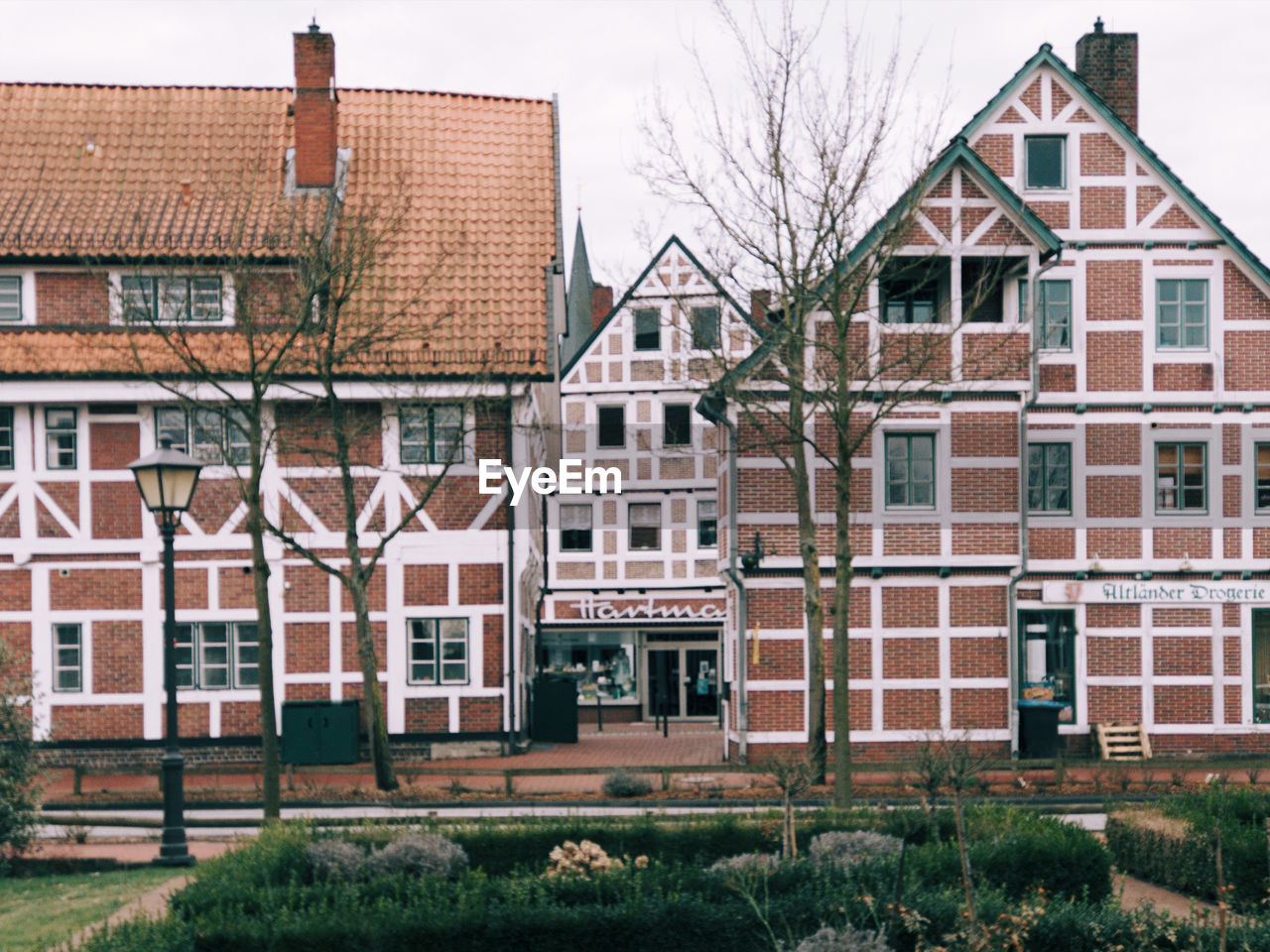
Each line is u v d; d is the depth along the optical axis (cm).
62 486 2819
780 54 2175
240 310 2292
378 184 3086
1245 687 2753
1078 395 2766
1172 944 1123
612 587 4416
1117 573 2753
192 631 2830
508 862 1428
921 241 2655
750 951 1105
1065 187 2798
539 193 3117
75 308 2870
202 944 1084
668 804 2128
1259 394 2780
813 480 2692
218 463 2703
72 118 3120
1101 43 3027
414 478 2852
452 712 2847
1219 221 2778
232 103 3197
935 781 1240
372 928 1091
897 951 1112
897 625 2684
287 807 2205
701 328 2517
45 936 1221
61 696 2803
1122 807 1652
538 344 2847
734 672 2778
